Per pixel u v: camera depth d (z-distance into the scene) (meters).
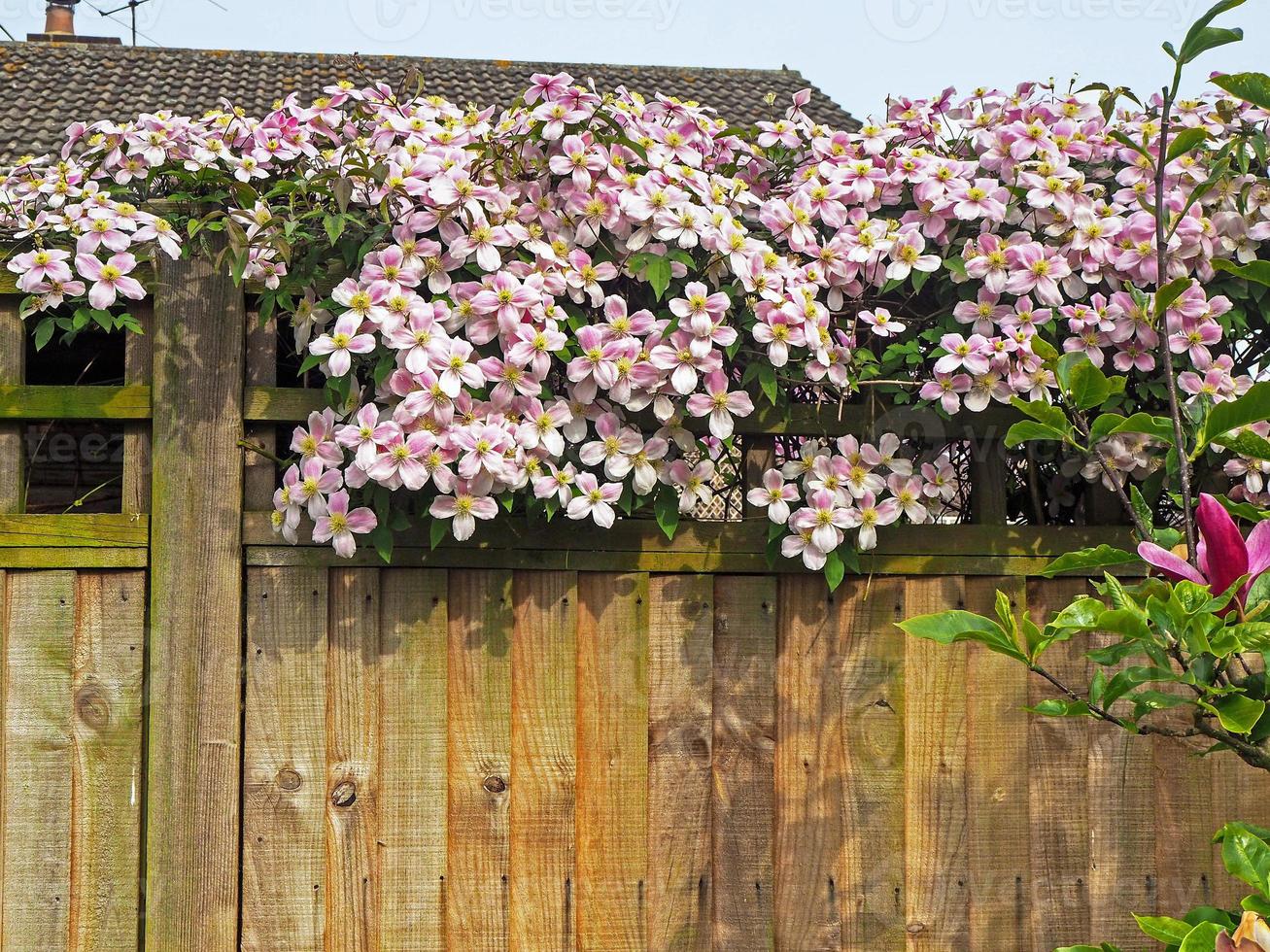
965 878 1.84
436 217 1.64
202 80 8.00
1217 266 1.37
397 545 1.77
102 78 7.97
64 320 1.68
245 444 1.75
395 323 1.61
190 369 1.75
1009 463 1.98
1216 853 1.86
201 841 1.73
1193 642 1.09
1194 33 1.26
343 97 1.86
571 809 1.79
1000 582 1.85
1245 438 1.25
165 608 1.74
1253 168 1.80
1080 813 1.86
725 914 1.81
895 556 1.84
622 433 1.71
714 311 1.66
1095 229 1.72
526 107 1.74
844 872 1.83
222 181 1.75
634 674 1.81
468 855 1.78
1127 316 1.71
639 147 1.68
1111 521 1.90
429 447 1.59
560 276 1.66
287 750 1.76
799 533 1.75
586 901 1.80
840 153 1.83
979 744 1.85
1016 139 1.75
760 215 1.74
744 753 1.83
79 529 1.74
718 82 9.12
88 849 1.74
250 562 1.76
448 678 1.79
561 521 1.79
